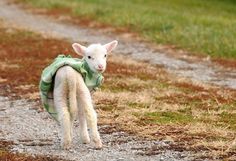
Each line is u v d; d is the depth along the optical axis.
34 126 21.38
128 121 21.47
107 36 46.59
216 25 47.38
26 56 36.66
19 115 23.12
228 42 39.56
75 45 18.48
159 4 69.75
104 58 18.27
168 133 19.92
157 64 35.34
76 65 17.66
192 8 68.00
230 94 26.69
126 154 17.86
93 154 17.75
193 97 25.77
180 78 30.64
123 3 66.38
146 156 17.69
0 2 68.69
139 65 34.34
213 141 18.75
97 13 54.81
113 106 23.80
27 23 53.88
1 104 25.12
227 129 20.34
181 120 21.69
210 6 70.19
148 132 20.09
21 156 17.47
